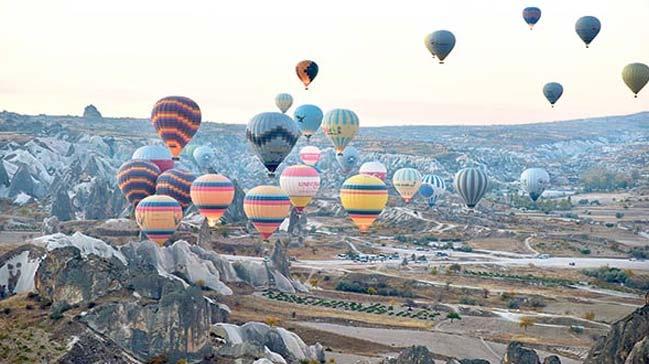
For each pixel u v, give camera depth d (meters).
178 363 119.00
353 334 165.75
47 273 134.75
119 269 137.12
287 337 141.25
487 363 120.56
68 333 117.81
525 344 164.25
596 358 101.00
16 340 113.88
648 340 92.19
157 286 132.12
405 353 113.38
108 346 117.56
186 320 121.00
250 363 121.06
